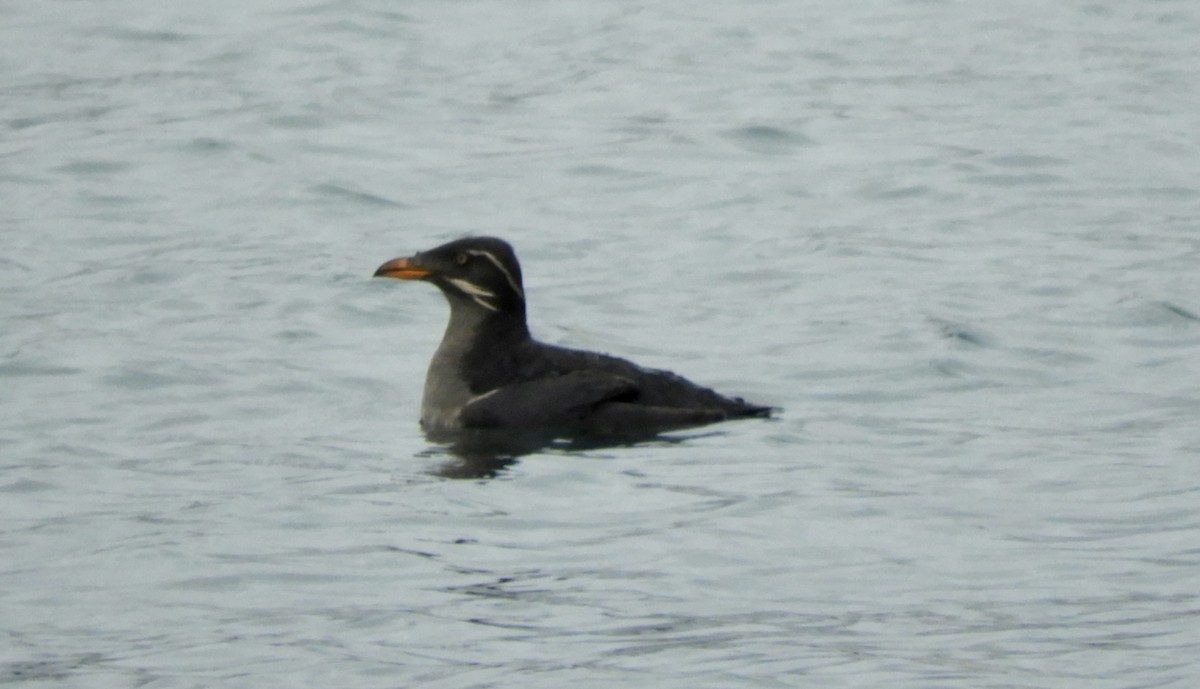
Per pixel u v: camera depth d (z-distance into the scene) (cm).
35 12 3569
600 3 3669
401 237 2241
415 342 1844
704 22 3494
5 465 1455
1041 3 3612
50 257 2136
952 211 2320
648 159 2584
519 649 1094
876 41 3331
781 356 1764
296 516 1331
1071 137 2653
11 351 1761
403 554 1252
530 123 2792
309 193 2416
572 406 1534
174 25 3453
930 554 1245
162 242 2205
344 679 1052
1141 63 3120
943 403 1616
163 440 1534
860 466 1435
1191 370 1702
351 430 1567
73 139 2675
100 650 1098
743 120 2769
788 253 2144
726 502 1349
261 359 1764
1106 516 1315
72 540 1283
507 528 1305
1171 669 1052
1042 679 1043
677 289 2016
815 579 1202
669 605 1161
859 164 2538
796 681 1044
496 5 3647
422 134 2725
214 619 1145
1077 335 1812
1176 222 2252
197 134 2697
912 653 1080
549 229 2269
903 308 1906
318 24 3447
